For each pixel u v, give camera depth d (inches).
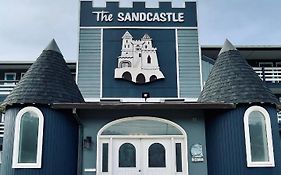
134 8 676.7
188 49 661.3
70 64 781.9
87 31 665.0
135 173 441.1
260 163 415.5
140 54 656.4
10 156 413.4
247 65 470.3
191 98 636.7
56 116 429.1
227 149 425.7
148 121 455.8
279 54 817.5
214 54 781.3
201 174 438.6
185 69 651.5
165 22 673.0
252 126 428.1
